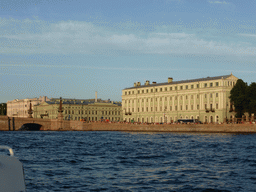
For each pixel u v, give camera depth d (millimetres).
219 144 62688
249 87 120375
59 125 148375
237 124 106000
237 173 29297
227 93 129250
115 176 27438
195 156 42812
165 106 149875
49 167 31688
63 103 194500
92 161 36906
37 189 22047
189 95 140500
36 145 59719
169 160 38500
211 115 131500
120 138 85062
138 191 22062
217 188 23125
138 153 46406
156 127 126500
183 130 118500
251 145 59969
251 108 119625
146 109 158625
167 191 22172
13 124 141375
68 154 44125
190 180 25969
